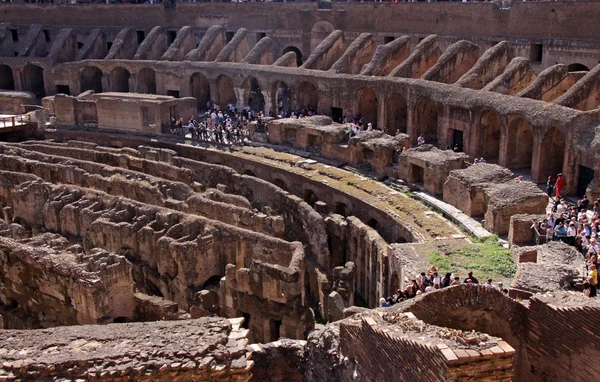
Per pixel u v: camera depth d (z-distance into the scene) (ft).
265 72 213.25
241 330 67.05
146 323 68.69
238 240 113.91
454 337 52.44
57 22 284.20
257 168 176.76
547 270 78.89
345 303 110.42
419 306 64.44
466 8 202.28
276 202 150.10
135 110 212.64
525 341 65.98
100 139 216.74
